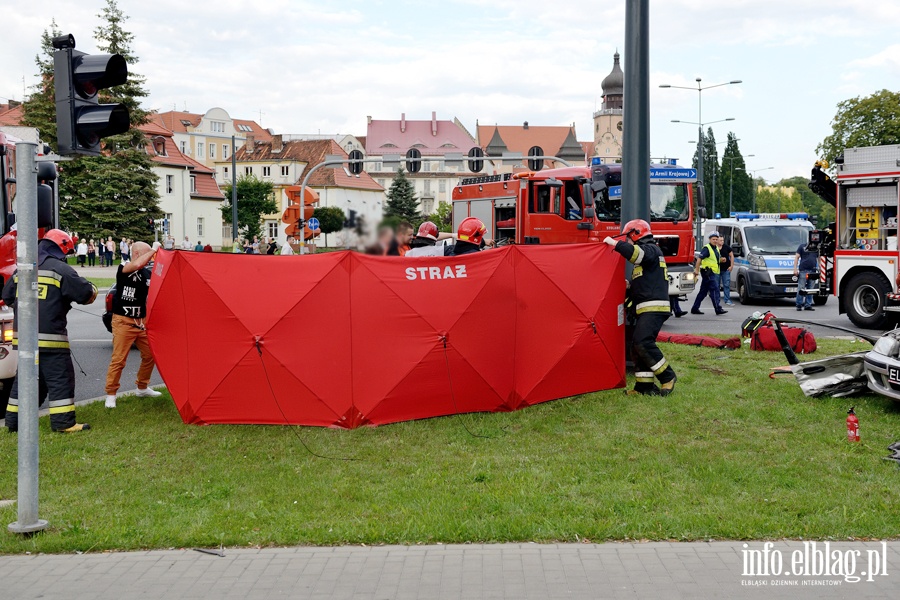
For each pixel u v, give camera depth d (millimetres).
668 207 18906
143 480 6980
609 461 7148
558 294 9203
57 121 5719
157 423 8789
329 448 7734
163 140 75812
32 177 5562
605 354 9602
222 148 119312
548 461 7211
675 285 18719
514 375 8859
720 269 21719
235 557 5328
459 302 8531
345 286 8234
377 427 8320
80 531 5699
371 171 30219
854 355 9055
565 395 9352
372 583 4879
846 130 60219
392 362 8344
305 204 28234
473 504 6117
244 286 8375
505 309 8766
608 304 9609
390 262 8352
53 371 8484
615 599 4625
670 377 9469
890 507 5918
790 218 24578
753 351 12562
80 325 20172
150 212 54281
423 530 5586
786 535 5508
